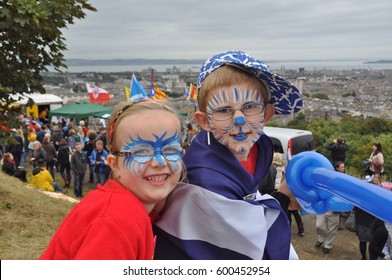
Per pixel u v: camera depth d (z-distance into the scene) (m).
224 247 1.51
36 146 10.95
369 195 1.51
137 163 1.43
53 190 8.94
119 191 1.43
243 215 1.52
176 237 1.55
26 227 5.39
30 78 5.40
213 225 1.51
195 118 1.75
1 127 5.53
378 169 8.88
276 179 7.16
